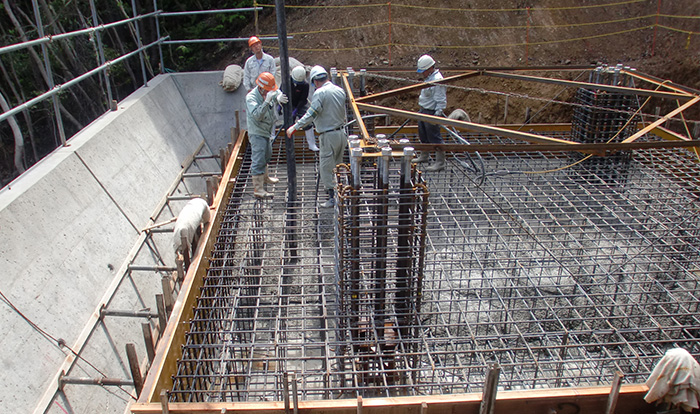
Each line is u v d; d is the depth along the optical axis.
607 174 8.71
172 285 7.03
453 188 8.77
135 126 8.85
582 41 12.56
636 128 9.54
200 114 11.48
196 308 5.17
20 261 5.16
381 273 4.95
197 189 10.02
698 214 7.30
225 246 6.46
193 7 14.39
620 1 12.96
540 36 12.66
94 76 12.83
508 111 11.79
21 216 5.45
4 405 4.29
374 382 5.04
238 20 14.25
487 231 8.06
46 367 4.82
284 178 9.36
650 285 6.41
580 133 9.59
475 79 12.16
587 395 3.84
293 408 3.69
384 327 4.93
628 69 8.95
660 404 3.87
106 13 13.30
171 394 4.21
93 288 5.88
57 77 12.38
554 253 7.38
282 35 6.77
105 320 5.82
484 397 3.71
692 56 11.51
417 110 12.04
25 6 12.16
